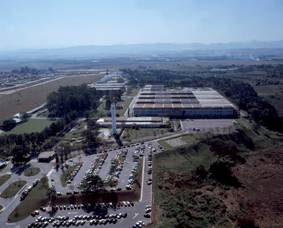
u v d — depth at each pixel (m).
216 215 116.94
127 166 158.88
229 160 164.50
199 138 197.25
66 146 187.75
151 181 141.50
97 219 115.19
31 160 174.75
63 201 128.50
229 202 128.12
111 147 189.38
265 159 176.50
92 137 197.88
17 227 113.00
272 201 130.12
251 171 160.00
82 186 137.00
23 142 191.75
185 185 141.12
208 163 170.62
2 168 164.88
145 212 118.12
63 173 154.38
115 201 127.25
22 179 150.12
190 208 119.81
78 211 121.88
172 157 172.38
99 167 159.00
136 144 191.88
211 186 141.38
